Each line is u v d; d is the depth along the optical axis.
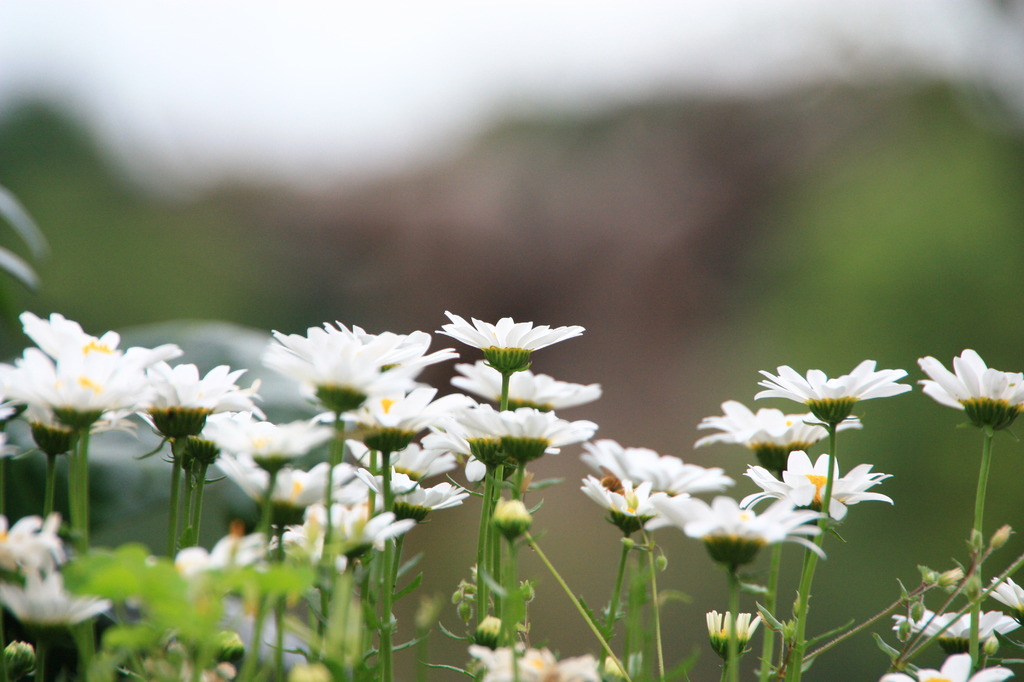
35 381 0.94
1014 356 5.07
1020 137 5.95
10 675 0.98
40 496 1.12
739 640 1.00
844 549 4.04
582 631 2.14
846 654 3.59
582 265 7.15
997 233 5.36
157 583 0.88
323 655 0.94
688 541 3.86
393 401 0.97
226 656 0.96
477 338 1.04
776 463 1.04
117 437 1.14
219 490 1.13
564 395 1.05
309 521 0.95
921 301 5.29
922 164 6.07
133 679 0.95
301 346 0.98
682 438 6.23
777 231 6.71
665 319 6.81
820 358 5.41
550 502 3.04
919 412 4.57
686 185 7.14
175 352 0.96
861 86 6.92
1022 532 4.22
